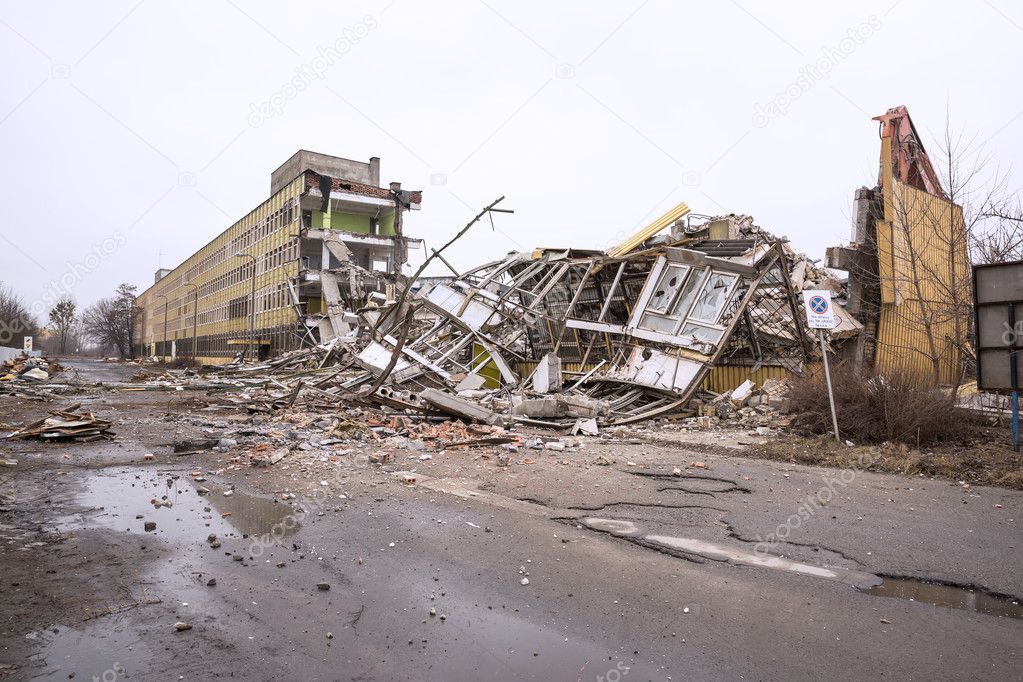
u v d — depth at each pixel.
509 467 8.66
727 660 3.36
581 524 5.93
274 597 4.16
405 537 5.48
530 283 22.70
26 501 6.51
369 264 46.03
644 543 5.35
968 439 9.75
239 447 10.10
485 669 3.27
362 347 25.45
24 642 3.45
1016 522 5.95
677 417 13.87
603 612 3.96
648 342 16.59
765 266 16.00
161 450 9.80
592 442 11.11
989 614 3.97
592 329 17.66
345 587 4.36
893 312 16.50
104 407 17.05
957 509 6.45
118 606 3.95
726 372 16.88
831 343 17.09
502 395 16.16
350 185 42.97
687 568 4.75
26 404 17.55
